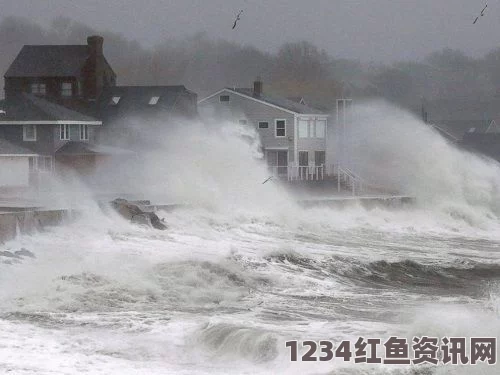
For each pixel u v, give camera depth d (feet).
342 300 305.73
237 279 325.62
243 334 228.84
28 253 325.62
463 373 200.54
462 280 373.20
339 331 241.35
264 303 293.02
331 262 384.47
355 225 588.91
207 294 298.97
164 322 253.24
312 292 320.29
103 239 382.01
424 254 464.24
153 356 219.41
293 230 531.09
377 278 365.61
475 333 228.02
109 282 297.12
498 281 373.20
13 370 201.77
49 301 273.33
